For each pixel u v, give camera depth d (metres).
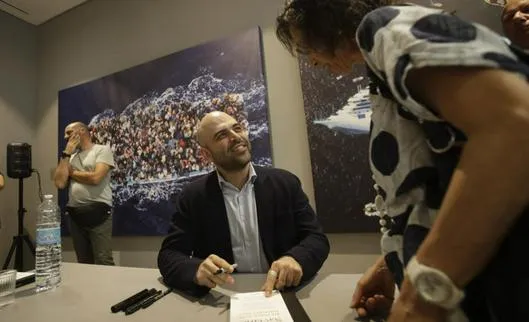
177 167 2.15
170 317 0.68
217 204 1.20
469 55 0.28
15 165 2.40
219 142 1.22
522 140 0.25
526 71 0.28
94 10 2.74
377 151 0.44
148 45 2.45
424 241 0.31
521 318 0.29
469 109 0.28
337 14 0.44
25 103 2.91
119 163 2.38
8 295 0.85
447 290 0.28
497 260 0.30
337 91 1.73
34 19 2.96
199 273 0.81
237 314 0.65
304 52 0.52
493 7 1.27
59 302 0.81
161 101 2.24
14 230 2.71
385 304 0.64
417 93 0.33
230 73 2.03
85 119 2.58
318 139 1.76
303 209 1.20
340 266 1.72
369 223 1.63
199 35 2.25
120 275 1.05
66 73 2.84
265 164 1.89
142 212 2.26
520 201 0.25
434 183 0.37
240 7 2.12
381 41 0.35
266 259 1.18
